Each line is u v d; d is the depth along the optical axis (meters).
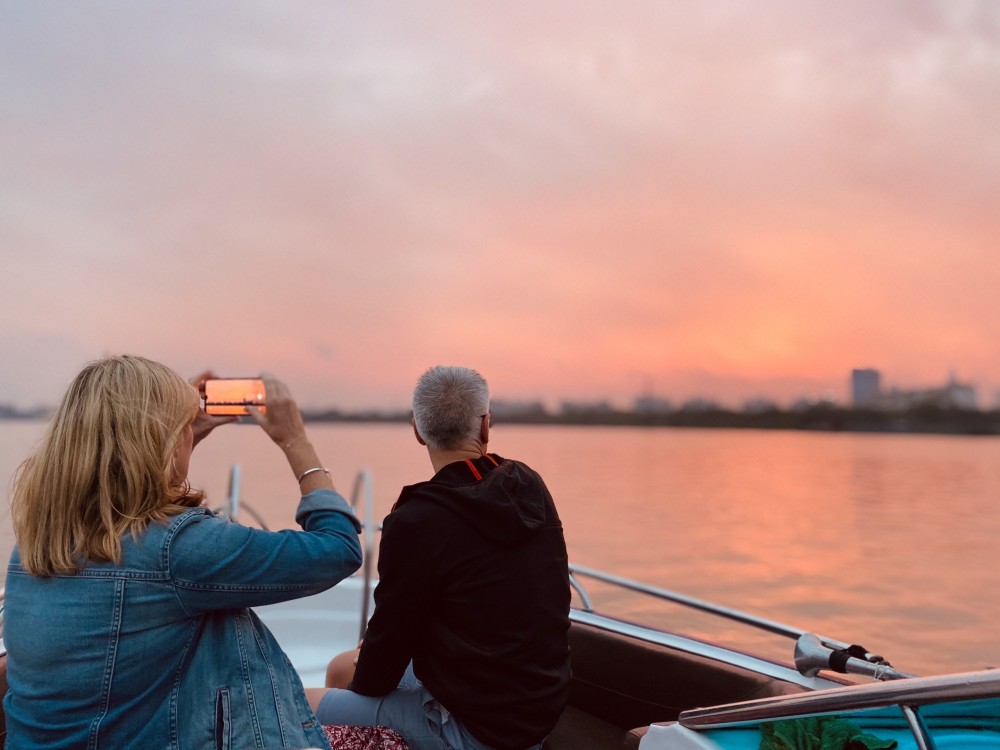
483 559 1.70
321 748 1.43
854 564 10.92
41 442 1.33
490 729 1.69
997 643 6.95
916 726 1.09
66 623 1.25
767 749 1.38
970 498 20.38
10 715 1.29
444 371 1.93
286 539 1.35
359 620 3.64
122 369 1.37
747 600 8.73
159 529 1.29
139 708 1.27
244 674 1.36
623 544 12.55
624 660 2.27
